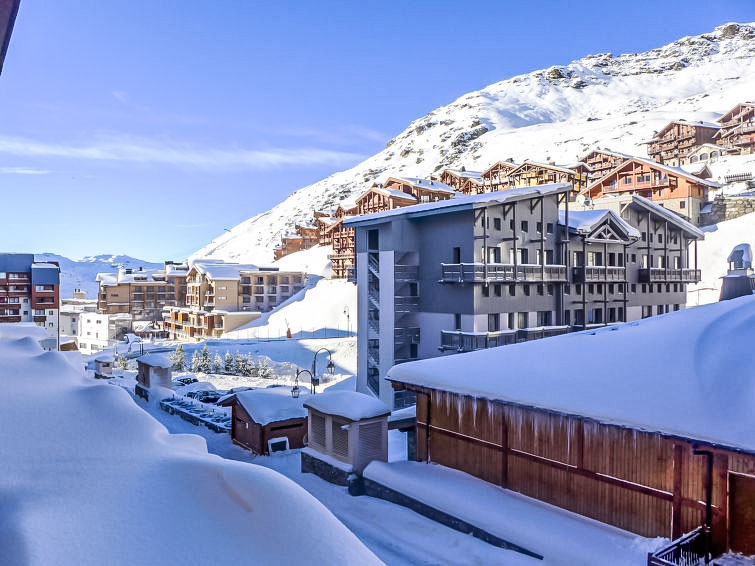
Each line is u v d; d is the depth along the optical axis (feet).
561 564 36.27
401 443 69.97
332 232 318.04
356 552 10.31
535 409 41.98
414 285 122.62
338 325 234.79
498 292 114.11
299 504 11.16
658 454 37.78
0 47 9.62
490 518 42.04
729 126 333.01
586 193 285.23
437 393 52.39
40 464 11.83
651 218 158.10
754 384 35.22
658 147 365.40
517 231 118.52
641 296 152.56
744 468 33.12
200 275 292.40
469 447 51.47
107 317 298.15
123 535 9.59
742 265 75.66
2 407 14.87
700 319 49.83
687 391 37.29
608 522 40.42
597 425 41.11
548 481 44.47
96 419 14.73
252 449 78.18
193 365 179.32
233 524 10.45
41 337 31.78
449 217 114.42
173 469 12.13
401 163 645.92
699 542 34.27
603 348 49.32
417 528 44.68
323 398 60.54
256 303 293.23
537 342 57.06
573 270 130.00
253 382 154.61
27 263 224.94
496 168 342.23
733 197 250.57
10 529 9.18
